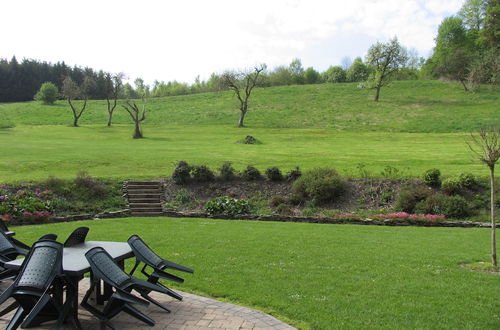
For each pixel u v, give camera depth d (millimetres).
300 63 108688
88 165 22828
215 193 19047
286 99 63906
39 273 4879
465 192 17406
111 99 76125
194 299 6363
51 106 66000
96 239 11141
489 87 62250
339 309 5906
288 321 5484
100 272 5035
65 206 16297
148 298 5820
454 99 57344
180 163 20359
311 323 5387
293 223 15000
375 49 59156
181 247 10078
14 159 23656
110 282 4984
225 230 12875
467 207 16203
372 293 6648
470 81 60062
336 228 13828
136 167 22625
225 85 49469
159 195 18656
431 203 16562
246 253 9469
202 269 8031
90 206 16781
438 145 30797
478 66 59406
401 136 37094
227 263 8516
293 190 18562
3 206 14750
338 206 17562
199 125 49062
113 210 16859
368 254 9570
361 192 18375
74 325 5066
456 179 17500
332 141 34844
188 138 37719
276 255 9297
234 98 66250
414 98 60062
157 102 67312
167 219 15312
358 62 98688
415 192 17391
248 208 17109
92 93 93438
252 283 7129
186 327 5266
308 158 25031
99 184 18469
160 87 108438
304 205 17750
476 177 18078
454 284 7207
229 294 6566
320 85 76250
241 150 29141
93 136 39438
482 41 75312
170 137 38594
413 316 5676
